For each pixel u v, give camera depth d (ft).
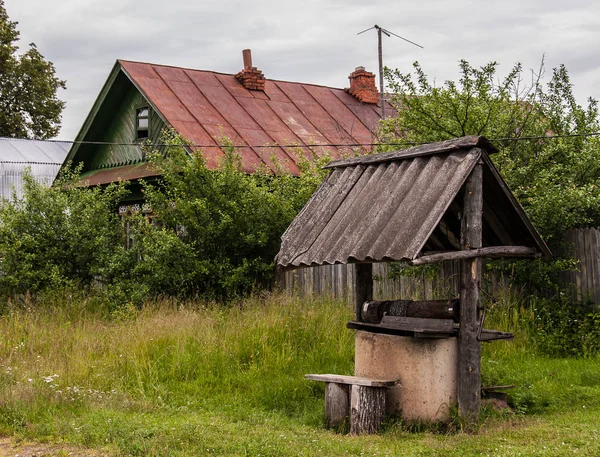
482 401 29.40
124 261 54.34
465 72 49.19
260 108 74.90
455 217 31.04
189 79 74.49
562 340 39.40
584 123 49.57
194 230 54.08
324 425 28.86
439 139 49.24
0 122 123.65
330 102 83.10
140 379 33.96
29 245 55.88
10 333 42.50
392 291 48.80
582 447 22.79
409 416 28.04
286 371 35.50
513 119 49.39
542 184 44.32
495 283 44.93
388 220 27.20
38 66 129.29
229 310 45.52
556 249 43.70
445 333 27.32
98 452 23.50
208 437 24.93
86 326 45.11
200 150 54.95
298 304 44.16
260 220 53.93
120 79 72.95
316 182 53.83
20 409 28.19
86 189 60.34
